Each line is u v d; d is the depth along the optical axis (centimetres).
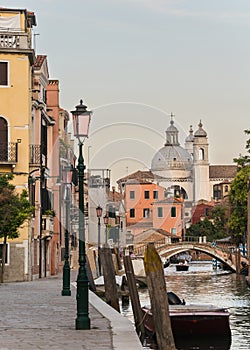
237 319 3394
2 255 4553
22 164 4847
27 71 4847
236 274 9300
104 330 1823
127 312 3556
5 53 4828
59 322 2031
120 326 1900
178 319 2528
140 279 5634
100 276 5222
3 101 4838
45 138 5497
